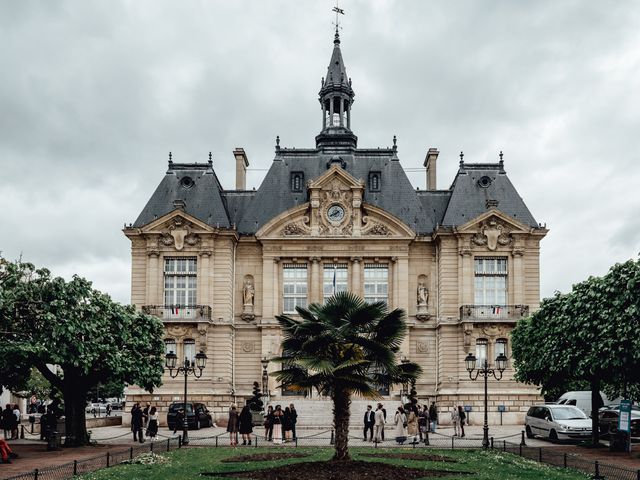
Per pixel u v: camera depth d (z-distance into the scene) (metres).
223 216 71.44
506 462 35.91
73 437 45.12
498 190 72.69
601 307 41.25
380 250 70.38
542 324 48.81
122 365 44.94
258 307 70.69
